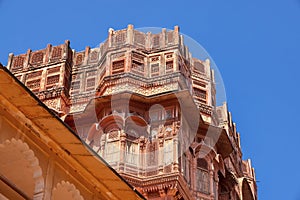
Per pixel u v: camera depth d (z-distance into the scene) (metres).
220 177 28.48
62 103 27.41
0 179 10.75
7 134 10.09
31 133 10.57
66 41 30.44
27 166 11.07
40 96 27.86
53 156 11.02
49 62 29.84
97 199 11.93
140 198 12.08
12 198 10.85
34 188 11.01
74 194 11.38
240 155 34.31
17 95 9.91
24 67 30.20
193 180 25.14
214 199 25.77
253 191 34.84
